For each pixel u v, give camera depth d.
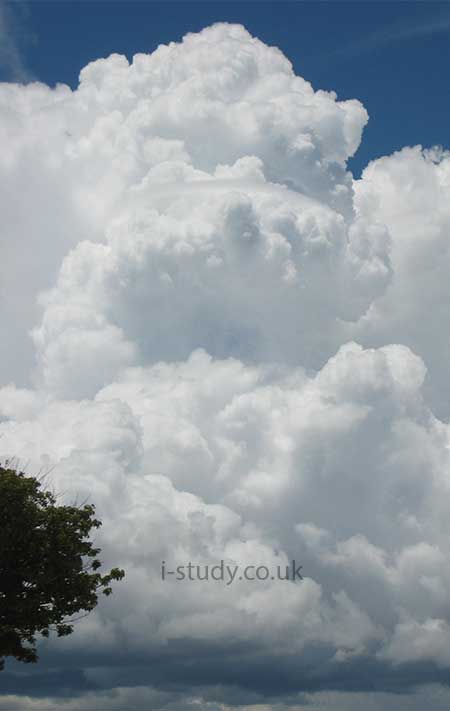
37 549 61.69
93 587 65.31
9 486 61.38
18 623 62.50
